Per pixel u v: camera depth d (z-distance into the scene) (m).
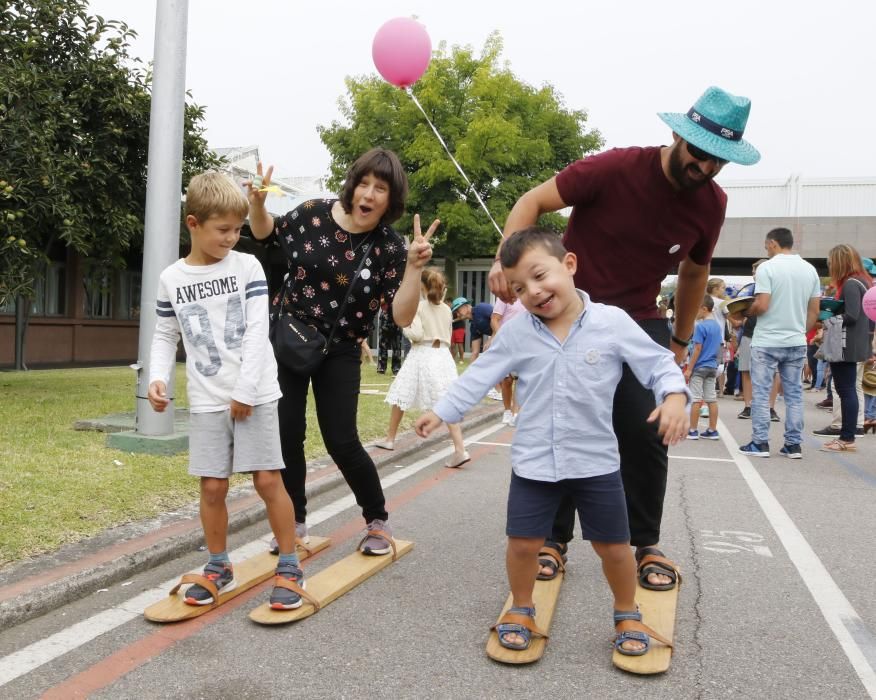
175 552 3.66
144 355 5.64
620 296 3.33
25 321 12.59
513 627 2.73
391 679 2.52
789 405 7.16
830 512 4.98
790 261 7.09
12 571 3.15
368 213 3.33
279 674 2.53
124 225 8.56
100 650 2.67
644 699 2.43
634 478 3.29
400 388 6.48
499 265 2.90
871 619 3.13
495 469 6.27
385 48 4.22
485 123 20.09
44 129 7.59
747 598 3.35
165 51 5.72
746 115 2.92
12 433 5.89
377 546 3.69
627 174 3.15
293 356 3.35
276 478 3.03
